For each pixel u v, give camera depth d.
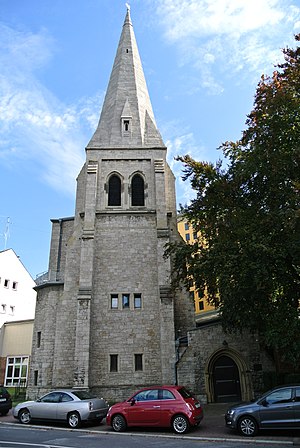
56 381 26.03
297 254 16.22
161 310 25.84
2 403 21.41
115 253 28.62
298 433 13.84
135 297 27.53
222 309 20.09
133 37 41.25
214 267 18.44
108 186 31.36
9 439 13.70
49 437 14.19
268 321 17.94
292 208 16.03
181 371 24.39
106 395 24.64
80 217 31.11
